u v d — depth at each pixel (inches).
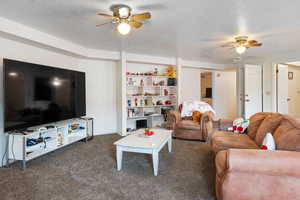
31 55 130.2
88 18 100.8
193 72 255.3
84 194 79.5
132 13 94.4
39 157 123.6
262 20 105.3
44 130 118.1
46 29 118.0
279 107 215.8
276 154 59.6
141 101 203.6
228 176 62.8
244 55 204.2
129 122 205.8
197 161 116.0
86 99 180.9
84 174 98.5
